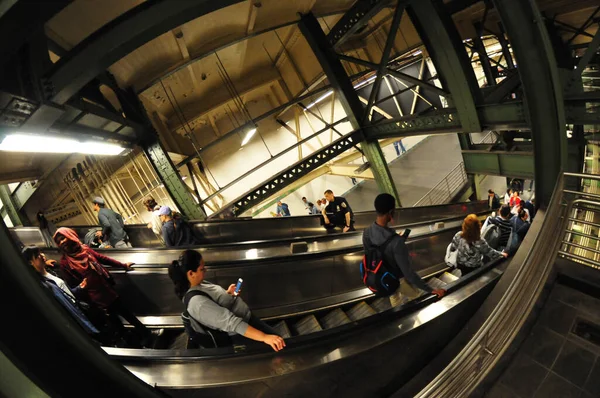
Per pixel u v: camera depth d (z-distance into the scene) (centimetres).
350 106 1034
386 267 293
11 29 169
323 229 848
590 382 265
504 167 1145
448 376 209
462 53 631
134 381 153
